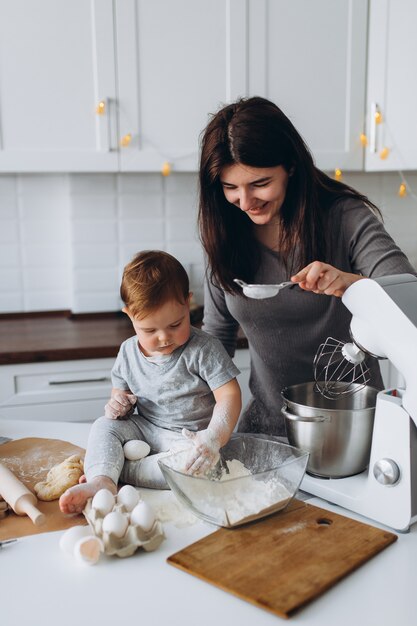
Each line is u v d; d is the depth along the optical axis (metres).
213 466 1.09
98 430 1.21
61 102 2.19
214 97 2.27
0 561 0.93
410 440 0.97
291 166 1.24
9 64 2.14
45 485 1.14
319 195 1.34
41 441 1.38
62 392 2.19
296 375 1.52
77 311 2.70
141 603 0.82
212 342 1.26
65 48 2.16
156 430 1.27
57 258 2.70
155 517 0.97
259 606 0.80
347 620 0.78
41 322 2.63
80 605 0.82
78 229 2.64
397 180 2.86
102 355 2.19
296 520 1.00
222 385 1.23
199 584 0.86
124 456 1.18
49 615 0.80
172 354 1.25
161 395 1.25
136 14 2.17
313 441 1.09
